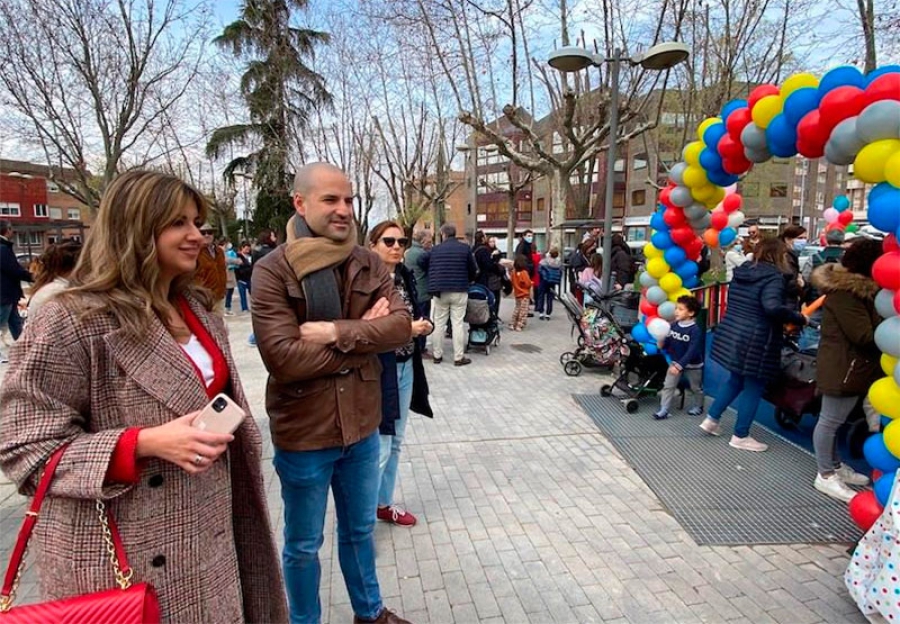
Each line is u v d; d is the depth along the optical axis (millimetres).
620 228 39000
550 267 11664
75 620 1158
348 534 2359
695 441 4688
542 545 3154
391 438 3262
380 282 2215
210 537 1448
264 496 1660
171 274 1454
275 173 19031
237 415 1334
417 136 16656
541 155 10656
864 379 3410
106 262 1326
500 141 10602
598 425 5129
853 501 2820
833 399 3584
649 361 5715
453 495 3770
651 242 5844
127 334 1306
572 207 22359
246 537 1677
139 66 9375
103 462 1190
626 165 38750
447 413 5535
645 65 7027
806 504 3586
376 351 2086
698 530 3287
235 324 11344
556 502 3664
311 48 17297
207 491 1445
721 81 11047
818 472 3762
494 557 3039
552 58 7188
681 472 4074
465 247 7527
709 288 7156
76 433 1238
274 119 17188
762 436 4809
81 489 1185
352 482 2283
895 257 2568
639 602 2658
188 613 1393
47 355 1219
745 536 3223
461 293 7496
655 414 5312
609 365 6641
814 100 3146
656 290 5660
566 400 5961
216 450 1282
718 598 2684
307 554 2180
